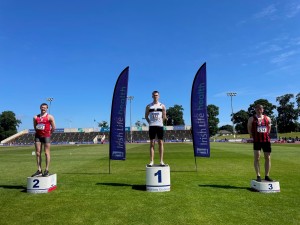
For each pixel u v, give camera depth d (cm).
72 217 562
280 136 10638
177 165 1593
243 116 14212
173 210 604
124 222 529
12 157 2572
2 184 960
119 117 1215
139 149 3931
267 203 663
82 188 860
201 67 1289
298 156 2192
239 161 1827
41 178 803
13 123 12812
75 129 11025
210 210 604
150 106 900
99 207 632
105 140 10306
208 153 1277
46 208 628
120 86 1217
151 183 809
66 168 1489
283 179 1023
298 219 544
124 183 958
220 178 1060
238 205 645
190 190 816
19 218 558
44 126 866
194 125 1301
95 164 1723
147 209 613
